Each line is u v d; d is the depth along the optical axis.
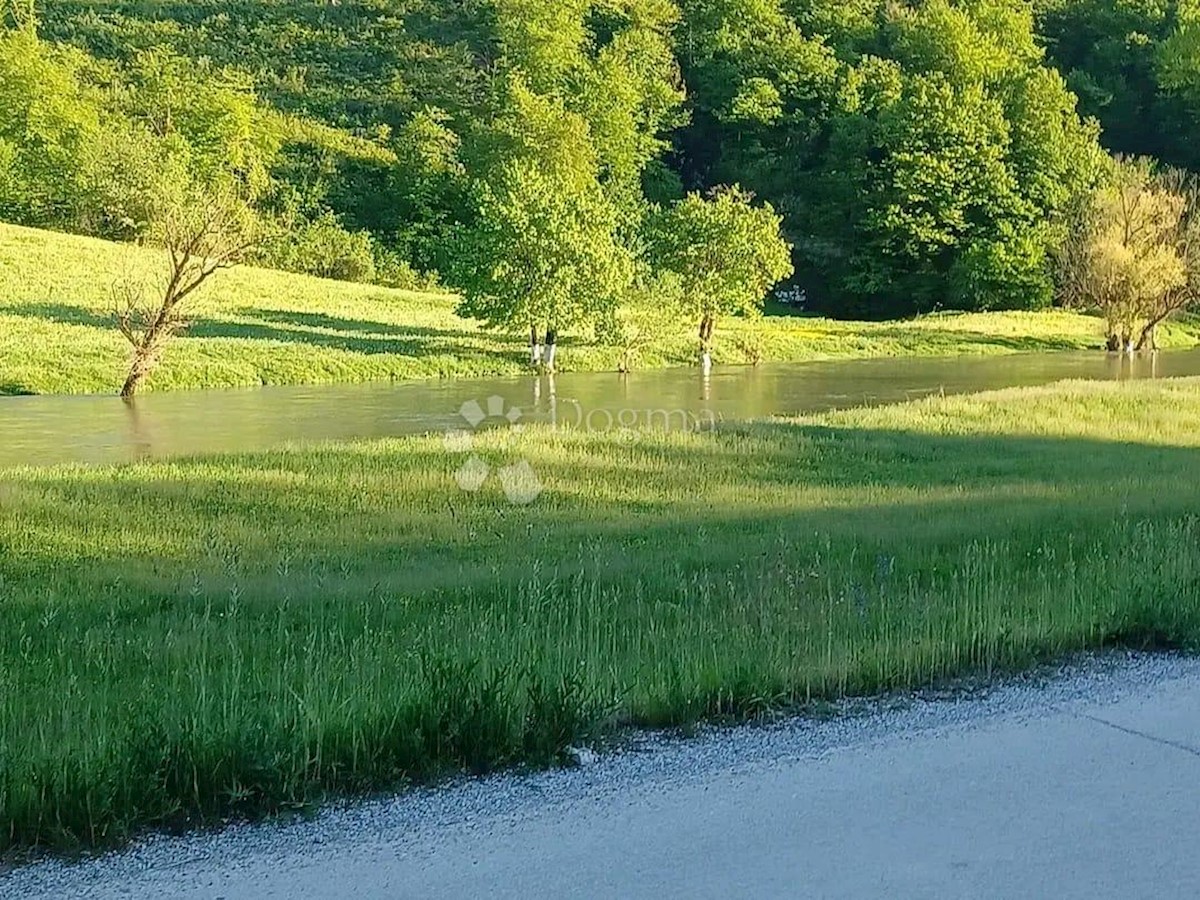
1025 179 81.56
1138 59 100.69
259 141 83.94
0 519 15.38
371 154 90.75
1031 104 83.38
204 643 8.16
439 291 71.94
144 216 61.72
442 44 112.94
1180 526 12.15
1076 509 14.73
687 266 52.47
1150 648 8.27
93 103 78.00
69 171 72.12
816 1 109.31
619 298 49.81
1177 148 94.94
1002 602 8.85
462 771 6.02
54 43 98.88
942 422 28.00
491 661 7.39
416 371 46.38
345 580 11.26
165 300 39.94
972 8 101.69
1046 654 8.09
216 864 4.93
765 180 91.12
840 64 97.31
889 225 80.50
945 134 80.38
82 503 16.70
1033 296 77.50
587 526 14.91
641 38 102.69
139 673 7.65
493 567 11.69
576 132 81.25
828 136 93.56
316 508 16.64
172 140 73.56
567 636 8.17
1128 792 5.50
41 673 7.73
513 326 48.41
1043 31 109.19
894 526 13.82
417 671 7.13
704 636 8.09
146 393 39.56
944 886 4.59
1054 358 57.66
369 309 60.16
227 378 42.12
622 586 10.24
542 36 98.69
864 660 7.58
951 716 6.72
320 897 4.59
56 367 40.75
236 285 62.25
